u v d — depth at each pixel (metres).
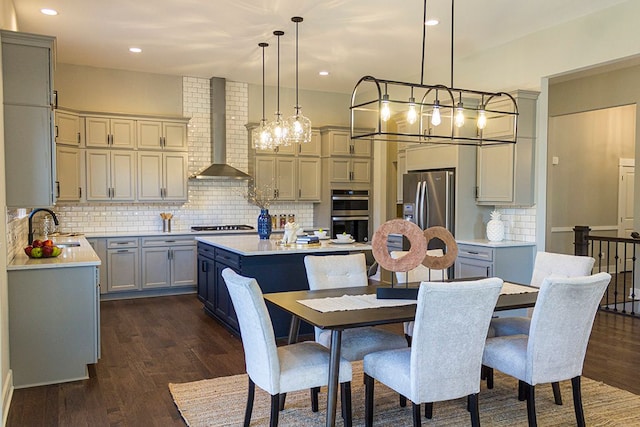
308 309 2.87
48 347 3.67
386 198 8.38
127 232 6.92
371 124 8.47
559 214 8.51
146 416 3.16
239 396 3.45
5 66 3.56
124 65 6.75
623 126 9.22
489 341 3.13
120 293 6.75
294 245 5.13
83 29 5.24
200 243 6.17
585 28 4.90
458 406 3.31
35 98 3.64
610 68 6.77
